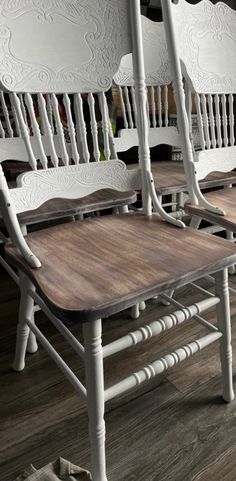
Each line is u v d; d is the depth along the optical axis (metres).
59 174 0.74
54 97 0.73
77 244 0.69
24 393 0.89
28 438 0.78
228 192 0.99
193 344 0.72
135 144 1.26
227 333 0.77
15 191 0.68
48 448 0.75
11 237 0.61
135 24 0.74
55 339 1.08
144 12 1.49
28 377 0.94
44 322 1.16
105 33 0.73
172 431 0.78
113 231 0.75
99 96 0.79
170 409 0.84
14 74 0.65
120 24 0.74
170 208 1.68
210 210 0.81
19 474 0.70
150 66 1.17
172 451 0.74
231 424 0.80
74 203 0.88
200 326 1.13
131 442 0.76
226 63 0.96
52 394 0.89
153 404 0.85
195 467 0.71
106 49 0.74
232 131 1.03
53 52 0.69
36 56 0.67
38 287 0.54
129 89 1.38
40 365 0.98
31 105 0.71
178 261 0.60
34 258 0.60
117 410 0.84
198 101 0.94
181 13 0.82
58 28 0.68
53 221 1.35
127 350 1.02
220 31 0.92
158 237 0.71
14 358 1.00
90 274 0.57
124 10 0.74
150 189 0.83
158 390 0.89
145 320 1.16
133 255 0.63
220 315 0.76
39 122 1.12
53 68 0.69
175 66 0.79
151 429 0.79
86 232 0.75
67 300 0.50
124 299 0.50
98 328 0.53
